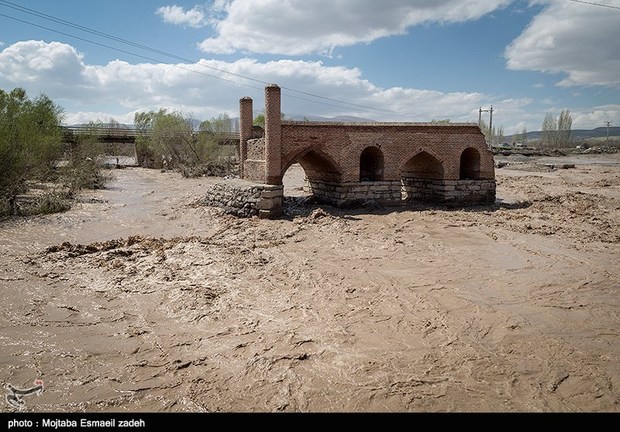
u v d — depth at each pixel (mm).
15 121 26703
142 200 30750
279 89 22656
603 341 9766
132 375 8359
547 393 7852
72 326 10398
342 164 24844
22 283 13062
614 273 14273
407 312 11242
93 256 15680
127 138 59594
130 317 10906
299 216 22969
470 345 9555
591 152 92375
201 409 7375
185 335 9992
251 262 15164
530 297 12266
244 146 27016
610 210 25656
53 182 35406
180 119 54938
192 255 15805
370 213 24172
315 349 9352
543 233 19750
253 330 10219
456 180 26672
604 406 7461
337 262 15414
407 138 25750
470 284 13273
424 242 18250
